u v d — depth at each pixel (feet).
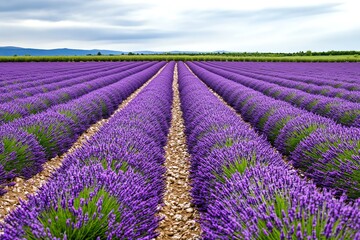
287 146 23.62
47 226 8.44
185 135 33.09
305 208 8.09
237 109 46.60
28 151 20.81
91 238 8.36
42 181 20.67
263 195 9.56
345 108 31.55
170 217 15.70
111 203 9.41
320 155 18.12
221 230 9.11
